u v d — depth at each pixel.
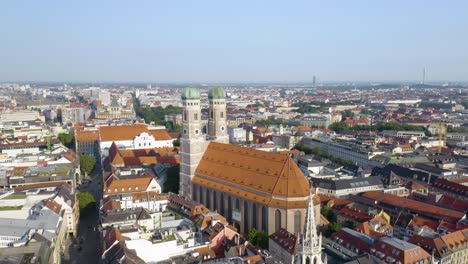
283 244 169.75
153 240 161.88
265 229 197.38
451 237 182.88
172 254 160.00
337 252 175.00
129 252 142.88
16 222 188.62
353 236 179.62
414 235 186.38
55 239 178.25
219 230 176.62
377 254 165.88
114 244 150.75
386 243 167.88
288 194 190.38
